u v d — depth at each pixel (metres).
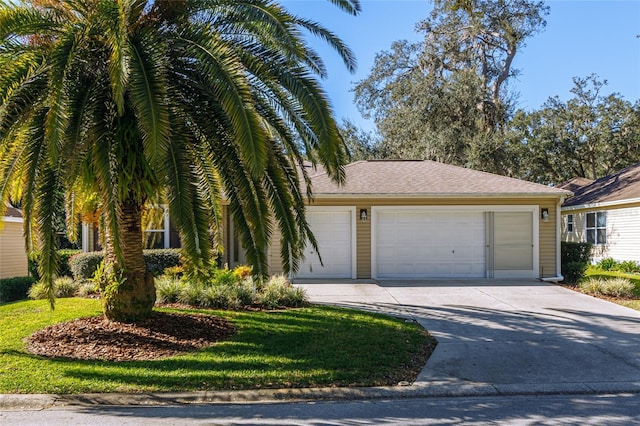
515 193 15.19
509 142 28.42
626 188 21.00
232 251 17.31
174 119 6.98
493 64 30.86
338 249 15.48
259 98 7.98
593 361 7.09
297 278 15.36
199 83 7.46
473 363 6.99
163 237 16.28
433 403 5.66
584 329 8.98
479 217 15.63
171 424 4.95
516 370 6.71
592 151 31.06
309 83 7.25
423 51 31.17
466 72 27.64
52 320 8.88
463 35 30.36
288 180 8.30
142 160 7.35
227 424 4.96
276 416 5.20
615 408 5.47
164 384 5.92
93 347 7.25
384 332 8.45
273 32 7.16
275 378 6.15
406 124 27.30
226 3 7.43
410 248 15.62
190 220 6.71
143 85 6.28
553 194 15.19
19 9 6.99
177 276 12.91
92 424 4.92
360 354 7.15
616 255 20.62
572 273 15.18
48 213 6.73
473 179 16.48
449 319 9.77
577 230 23.62
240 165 7.37
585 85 30.94
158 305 10.52
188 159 6.97
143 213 9.12
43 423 4.95
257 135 6.39
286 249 7.67
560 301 11.78
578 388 6.07
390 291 13.20
